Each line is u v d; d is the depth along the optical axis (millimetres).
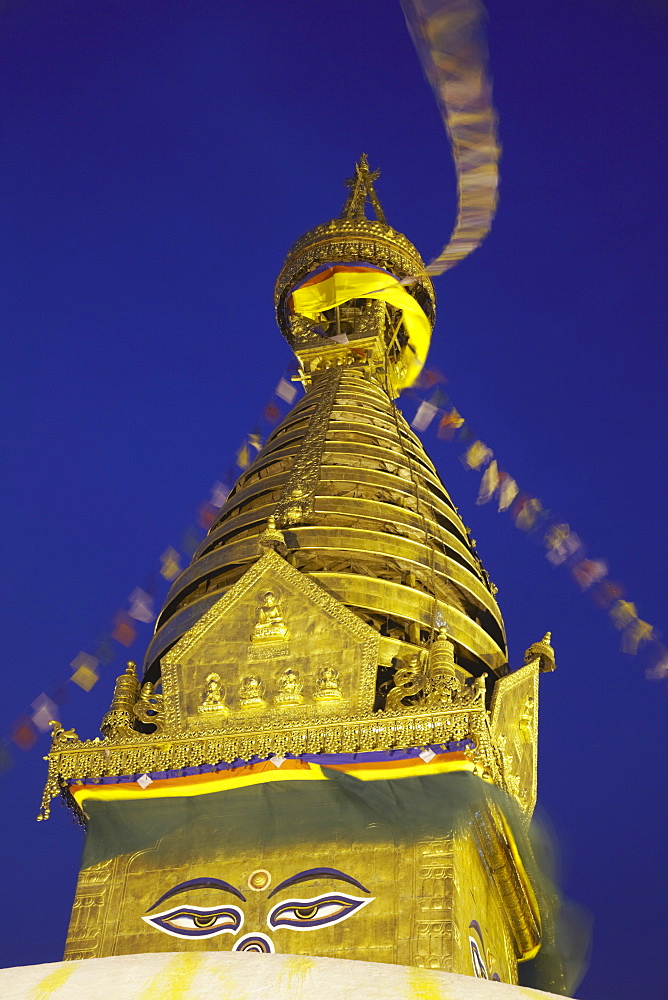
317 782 20594
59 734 21875
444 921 18875
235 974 14602
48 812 21234
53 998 14344
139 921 20016
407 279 33875
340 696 21484
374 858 19812
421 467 29703
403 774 20312
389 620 24156
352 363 33188
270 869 20062
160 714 22250
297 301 34719
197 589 26516
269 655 22281
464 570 26703
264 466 29672
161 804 20969
